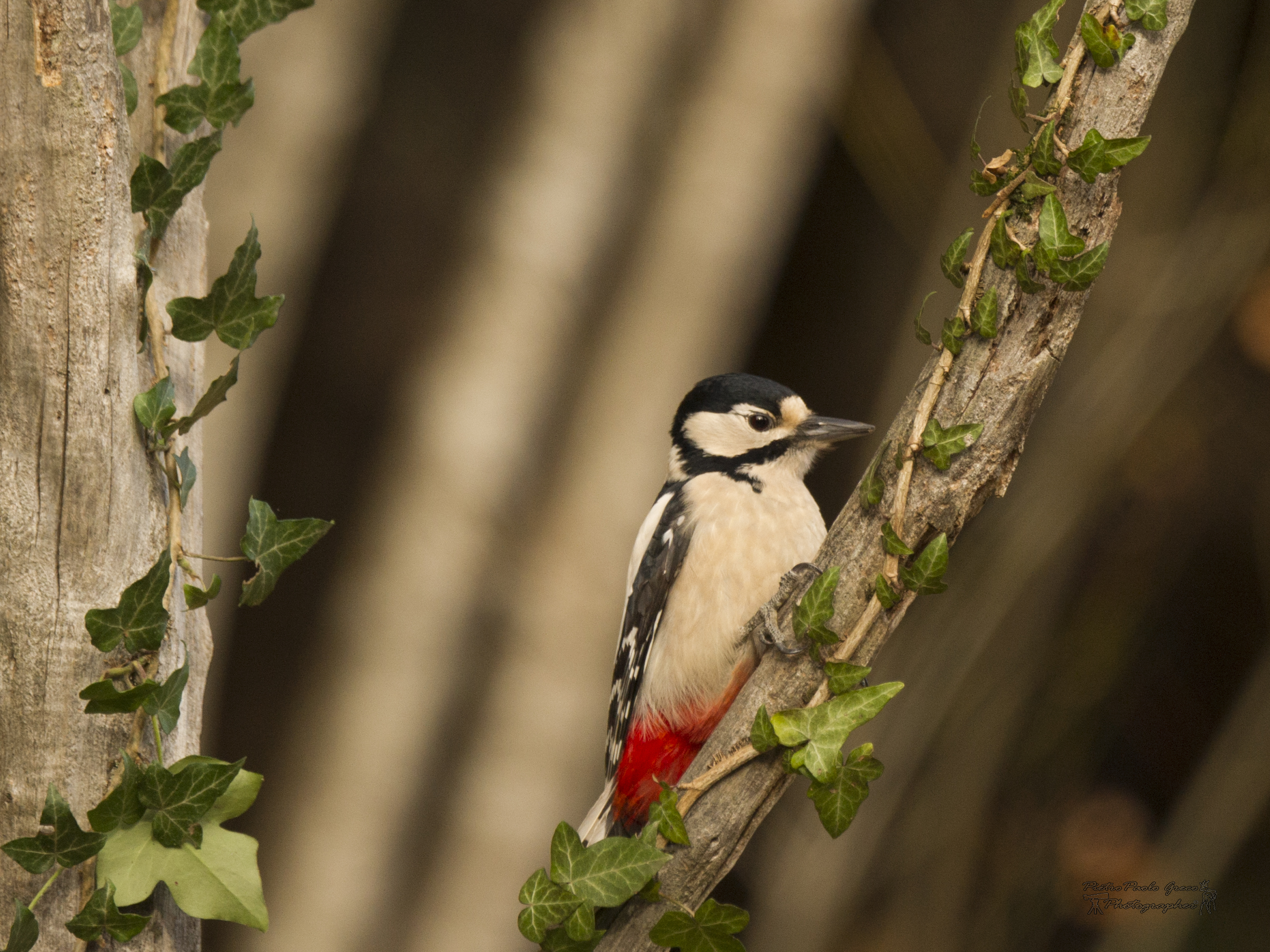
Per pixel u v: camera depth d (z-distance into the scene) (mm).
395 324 13156
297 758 11383
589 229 11172
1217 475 13984
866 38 12633
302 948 10711
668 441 11258
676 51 11266
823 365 14906
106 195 3887
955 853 12500
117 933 3826
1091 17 3932
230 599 10500
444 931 10820
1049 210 3975
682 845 4402
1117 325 12391
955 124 13531
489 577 11047
